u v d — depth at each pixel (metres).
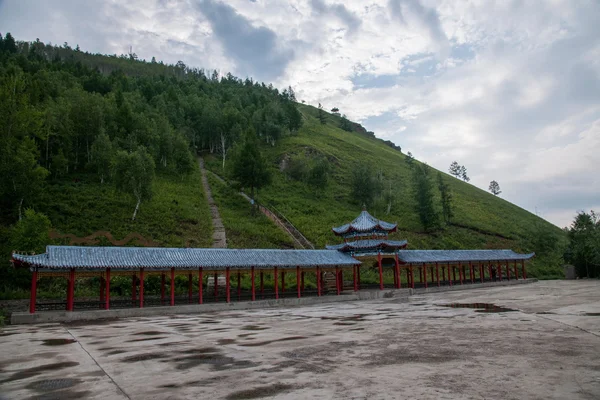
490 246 94.62
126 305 35.31
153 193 75.12
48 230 48.41
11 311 35.41
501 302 37.19
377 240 54.25
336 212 95.19
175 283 50.94
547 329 19.59
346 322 26.03
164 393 10.22
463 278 70.94
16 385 11.48
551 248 101.62
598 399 8.62
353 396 9.33
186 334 22.11
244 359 14.54
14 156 55.12
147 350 17.02
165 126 107.81
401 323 24.41
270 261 43.53
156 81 184.62
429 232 95.75
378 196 106.75
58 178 77.75
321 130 183.38
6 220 56.66
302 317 30.41
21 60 125.81
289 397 9.44
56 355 16.30
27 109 58.03
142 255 36.66
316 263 47.22
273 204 93.25
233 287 52.22
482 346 15.61
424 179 101.88
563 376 10.66
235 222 76.44
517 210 147.88
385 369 12.15
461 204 127.50
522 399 8.75
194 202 83.38
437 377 10.94
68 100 90.81
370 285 57.19
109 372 12.98
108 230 59.94
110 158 78.38
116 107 106.25
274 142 142.88
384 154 176.00
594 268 80.69
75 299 43.28
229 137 133.50
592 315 24.31
